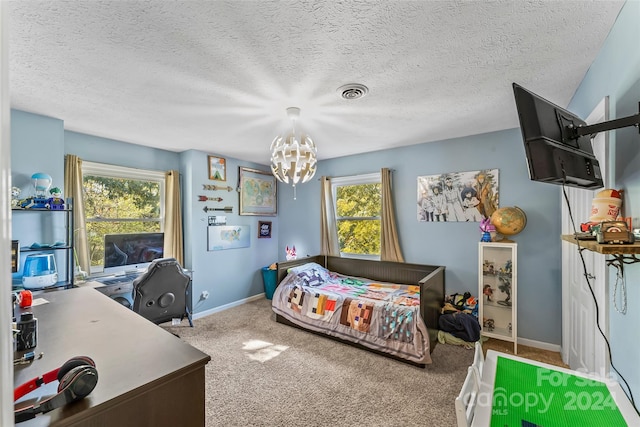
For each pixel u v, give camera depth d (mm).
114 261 3170
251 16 1312
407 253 3688
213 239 4047
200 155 3922
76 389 831
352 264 4129
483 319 3035
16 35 1417
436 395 2102
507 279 2932
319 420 1852
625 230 1006
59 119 2615
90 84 1952
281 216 5059
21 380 960
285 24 1372
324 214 4355
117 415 893
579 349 2174
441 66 1765
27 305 1715
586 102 1851
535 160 1129
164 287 2814
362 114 2535
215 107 2363
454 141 3324
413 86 2020
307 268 3793
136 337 1293
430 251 3506
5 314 434
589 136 1446
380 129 2982
